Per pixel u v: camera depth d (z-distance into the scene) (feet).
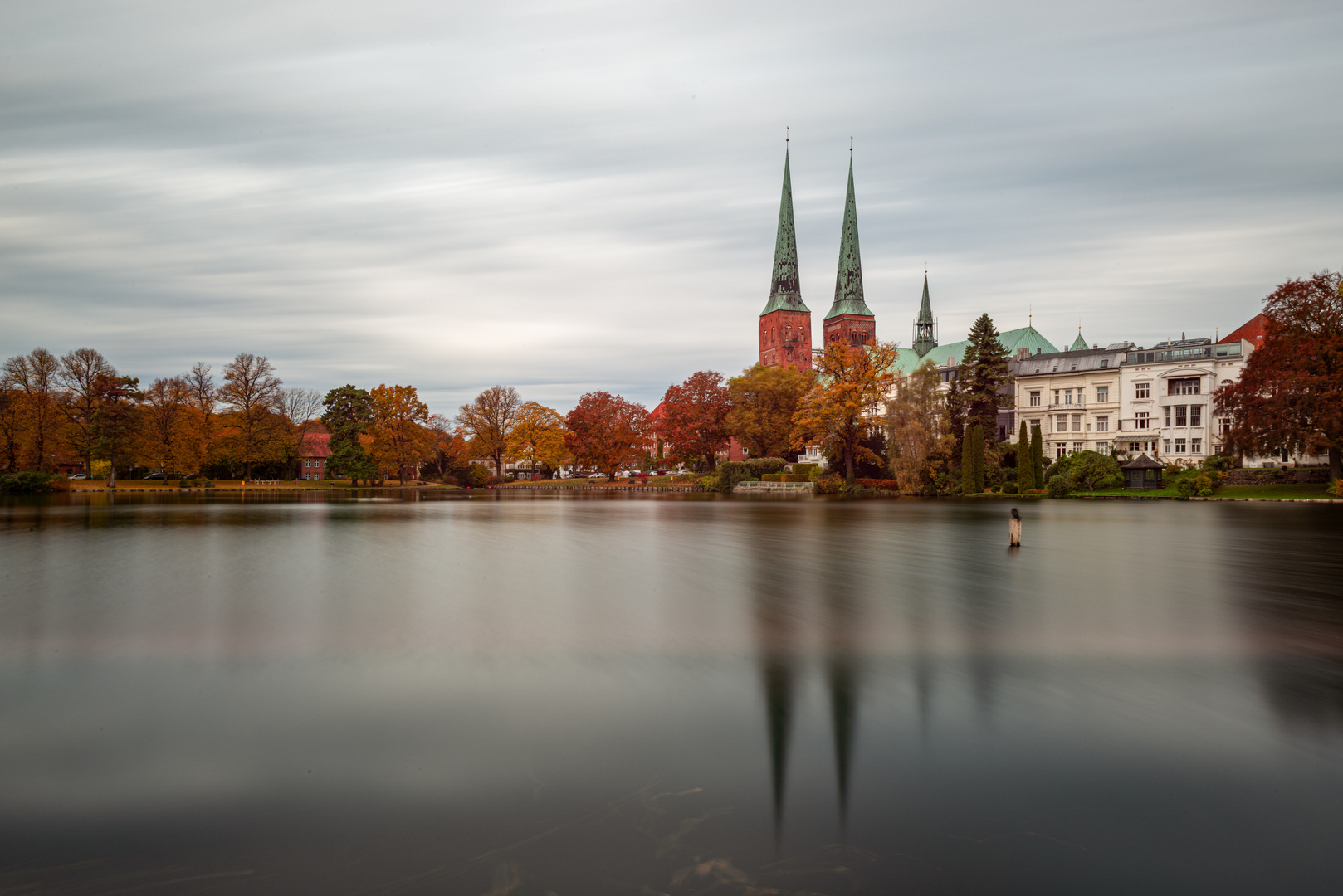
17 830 18.44
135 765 21.95
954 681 29.40
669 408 327.06
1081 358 288.30
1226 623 40.09
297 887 15.94
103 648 34.73
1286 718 25.36
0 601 46.91
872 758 22.07
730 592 50.19
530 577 57.21
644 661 32.32
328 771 21.48
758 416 301.22
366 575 58.54
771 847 17.31
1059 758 22.13
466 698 27.58
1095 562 67.26
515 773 21.17
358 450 294.87
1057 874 16.29
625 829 18.15
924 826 18.26
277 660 32.58
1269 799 19.65
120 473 286.87
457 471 380.17
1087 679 29.68
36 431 236.22
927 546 81.46
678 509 163.84
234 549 77.46
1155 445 265.13
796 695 27.76
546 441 368.27
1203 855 17.03
